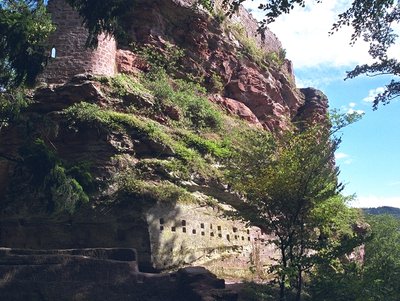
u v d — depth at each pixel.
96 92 20.02
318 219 14.78
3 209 17.91
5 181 18.73
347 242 14.11
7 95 15.20
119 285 13.00
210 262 18.55
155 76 25.00
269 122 32.53
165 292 13.31
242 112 29.97
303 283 15.70
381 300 13.42
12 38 12.22
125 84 21.36
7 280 12.36
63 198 13.29
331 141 15.88
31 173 13.49
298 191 14.39
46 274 12.68
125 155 18.84
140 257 16.67
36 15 13.23
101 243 17.03
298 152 14.87
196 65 28.56
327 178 14.77
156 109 21.88
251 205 15.82
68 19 22.47
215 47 30.31
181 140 21.25
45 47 13.28
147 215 17.14
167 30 27.94
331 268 14.17
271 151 16.33
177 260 17.42
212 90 29.53
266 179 14.64
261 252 21.34
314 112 38.12
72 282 12.76
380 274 13.88
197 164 20.17
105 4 12.34
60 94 19.91
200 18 28.78
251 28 36.56
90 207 17.39
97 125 18.86
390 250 37.69
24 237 17.44
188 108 24.38
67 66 21.86
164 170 18.98
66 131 18.89
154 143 19.58
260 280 19.77
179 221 18.08
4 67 13.99
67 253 13.47
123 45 25.83
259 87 32.66
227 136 24.44
